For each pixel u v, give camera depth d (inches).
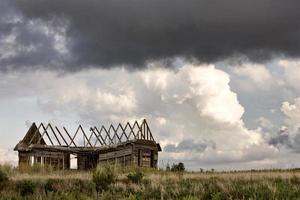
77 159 2112.5
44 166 1519.4
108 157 2052.2
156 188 863.1
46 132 2017.7
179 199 751.1
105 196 815.7
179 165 1573.6
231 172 1352.1
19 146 1980.8
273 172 1224.8
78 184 967.6
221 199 765.9
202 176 1060.5
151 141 2044.8
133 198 770.8
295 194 737.6
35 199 797.2
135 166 1523.1
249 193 773.3
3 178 956.6
